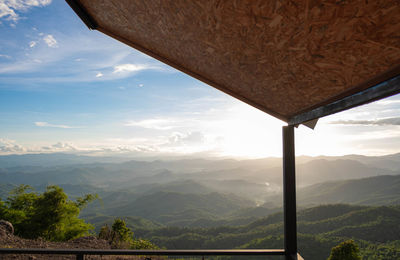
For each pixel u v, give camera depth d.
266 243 47.97
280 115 2.66
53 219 9.94
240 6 1.32
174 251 2.48
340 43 1.25
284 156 2.65
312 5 1.09
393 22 0.99
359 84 1.53
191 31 1.85
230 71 2.17
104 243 7.44
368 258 38.72
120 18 2.28
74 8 2.39
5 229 6.69
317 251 42.34
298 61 1.57
